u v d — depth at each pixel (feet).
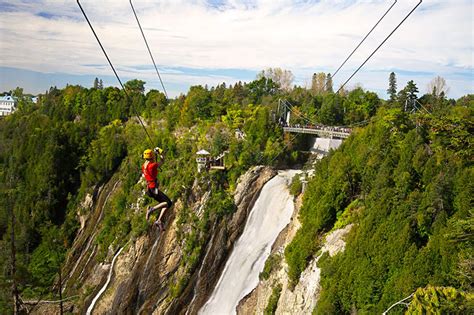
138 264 229.45
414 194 132.98
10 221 303.68
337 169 167.32
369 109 306.14
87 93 446.19
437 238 120.67
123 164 317.42
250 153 244.01
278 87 396.98
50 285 250.57
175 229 225.35
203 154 234.17
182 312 208.74
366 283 126.72
